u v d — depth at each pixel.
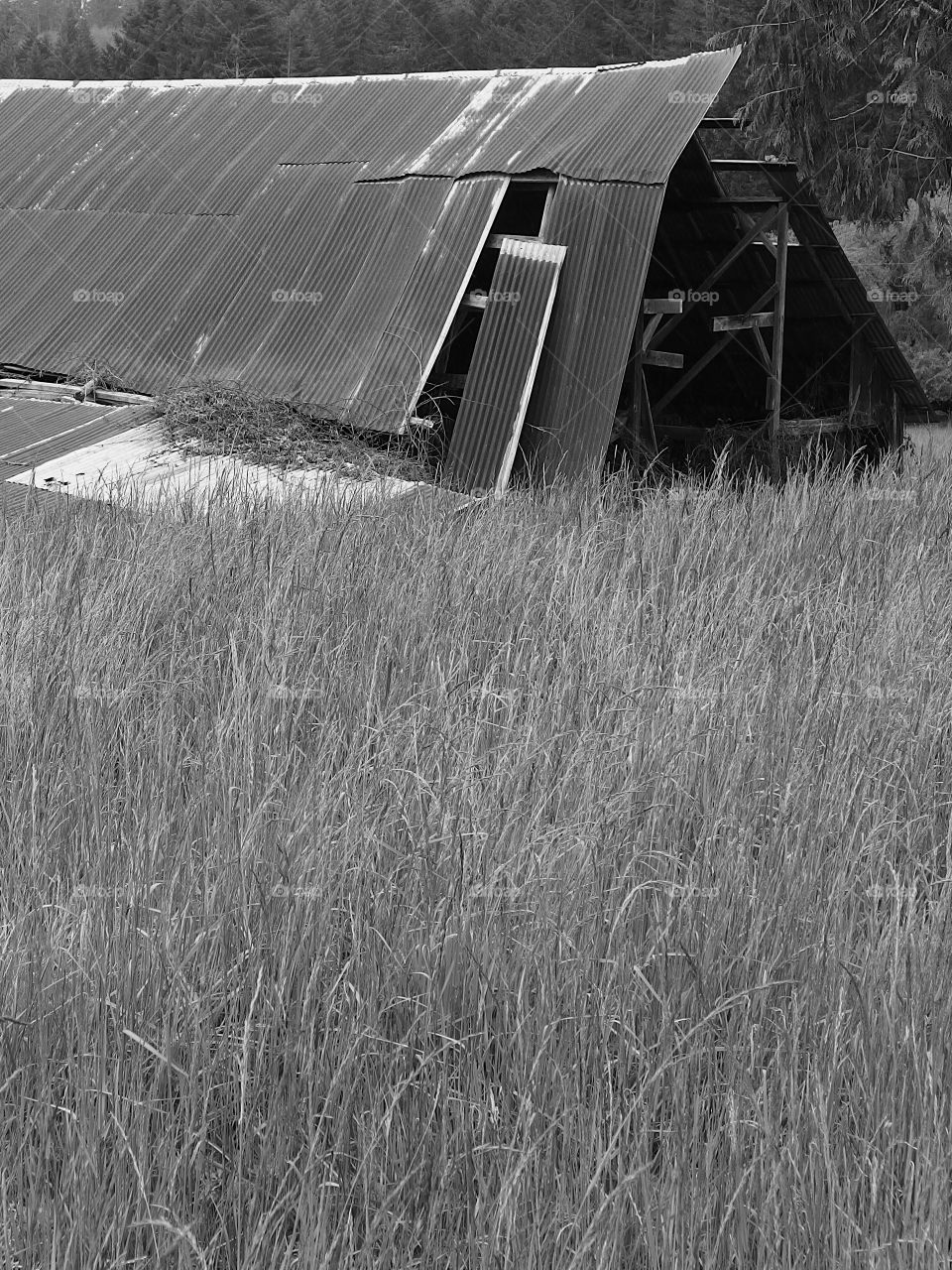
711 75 14.53
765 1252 3.47
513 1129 3.80
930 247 23.78
